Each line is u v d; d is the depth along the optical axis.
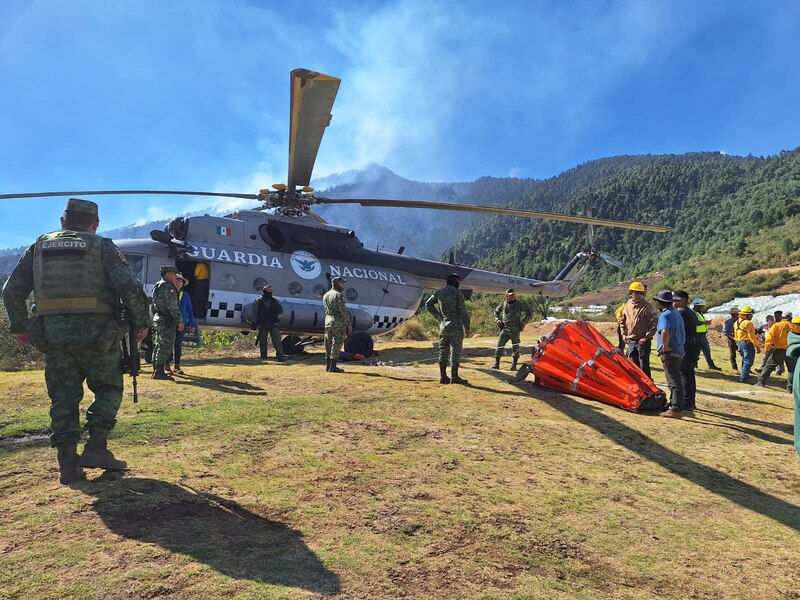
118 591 1.90
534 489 3.40
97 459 2.95
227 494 2.92
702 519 3.16
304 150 8.34
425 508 2.94
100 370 2.96
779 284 61.78
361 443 4.09
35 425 4.16
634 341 7.38
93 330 2.85
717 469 4.20
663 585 2.33
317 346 13.43
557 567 2.40
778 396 8.39
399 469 3.56
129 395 5.43
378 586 2.08
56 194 7.52
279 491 3.02
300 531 2.53
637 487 3.63
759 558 2.68
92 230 3.12
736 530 3.03
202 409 4.85
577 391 6.73
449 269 13.08
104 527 2.41
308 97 6.66
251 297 9.93
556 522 2.91
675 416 5.96
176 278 6.87
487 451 4.14
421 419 5.00
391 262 12.17
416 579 2.17
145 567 2.07
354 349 10.40
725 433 5.45
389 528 2.65
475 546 2.54
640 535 2.85
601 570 2.42
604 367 6.61
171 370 7.35
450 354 7.35
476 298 24.19
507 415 5.44
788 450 4.97
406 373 8.05
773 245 91.31
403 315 12.09
